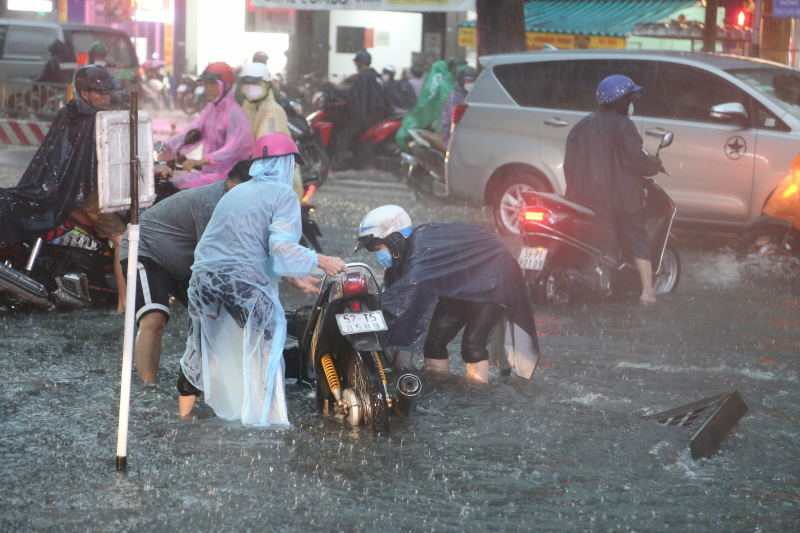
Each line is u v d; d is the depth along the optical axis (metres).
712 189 23.58
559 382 13.18
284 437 10.77
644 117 24.55
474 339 12.57
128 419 10.72
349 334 10.70
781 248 22.25
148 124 10.53
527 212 18.61
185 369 11.20
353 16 68.56
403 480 9.57
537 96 26.44
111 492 9.13
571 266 18.56
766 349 15.46
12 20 50.53
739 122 22.67
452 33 63.41
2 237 15.76
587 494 9.27
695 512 8.91
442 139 33.19
